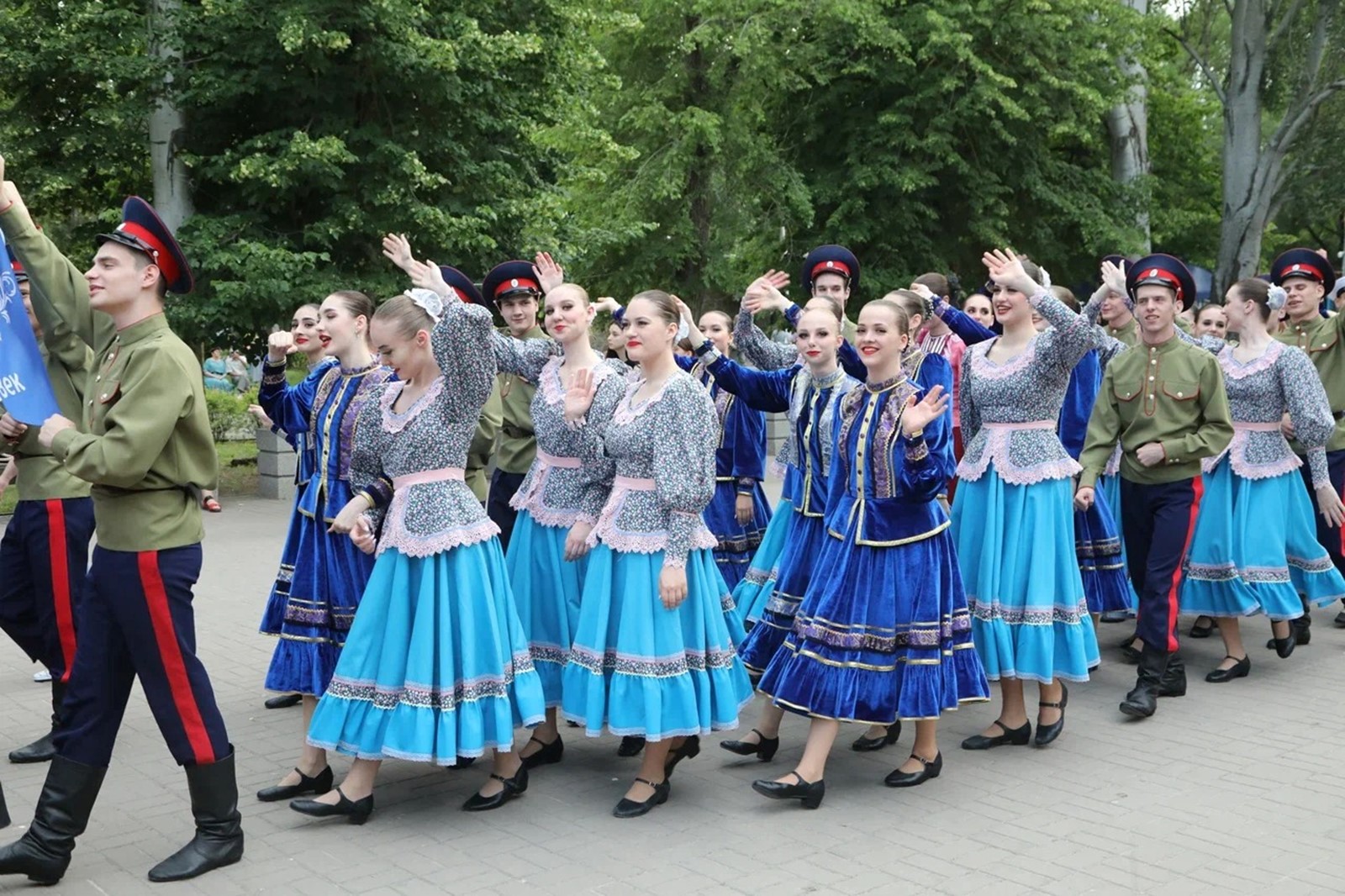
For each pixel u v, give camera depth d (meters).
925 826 4.53
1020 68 20.58
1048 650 5.40
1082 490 6.17
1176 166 28.20
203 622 8.02
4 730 5.75
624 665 4.59
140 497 3.96
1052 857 4.22
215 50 14.11
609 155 18.19
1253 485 6.82
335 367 5.27
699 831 4.49
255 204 14.63
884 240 21.09
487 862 4.18
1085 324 5.28
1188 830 4.47
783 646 4.96
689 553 4.68
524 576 5.13
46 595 5.18
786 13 20.36
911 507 4.76
